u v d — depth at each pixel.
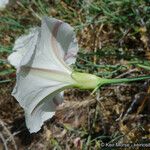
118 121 0.21
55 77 0.15
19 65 0.13
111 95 0.22
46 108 0.16
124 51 0.22
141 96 0.21
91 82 0.15
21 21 0.24
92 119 0.22
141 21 0.22
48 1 0.24
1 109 0.23
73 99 0.22
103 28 0.23
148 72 0.21
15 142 0.23
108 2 0.22
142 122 0.21
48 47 0.14
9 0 0.24
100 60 0.22
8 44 0.24
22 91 0.14
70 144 0.22
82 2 0.23
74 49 0.15
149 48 0.22
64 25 0.14
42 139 0.22
